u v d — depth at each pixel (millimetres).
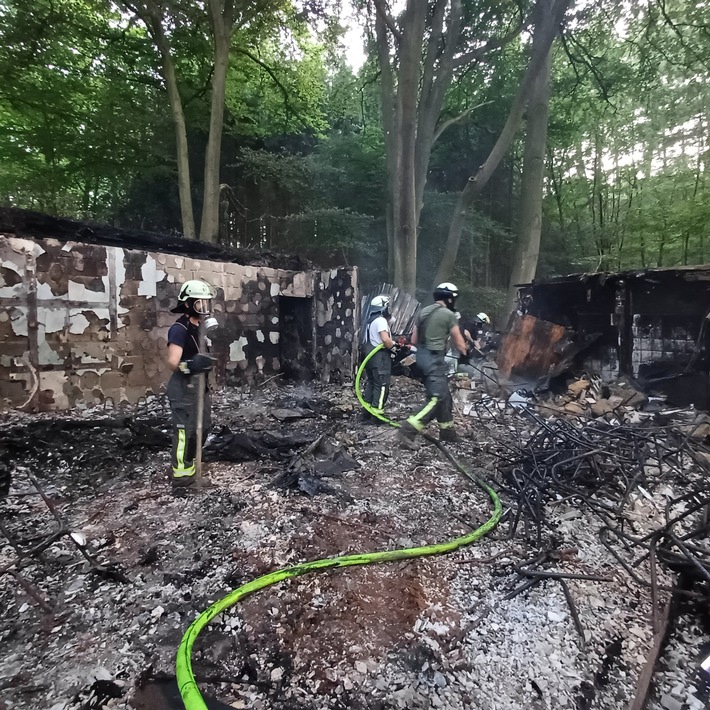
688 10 11977
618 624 2320
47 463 4094
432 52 11008
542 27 9953
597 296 7707
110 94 12648
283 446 4637
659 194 15633
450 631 2232
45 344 5523
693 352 6457
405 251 10500
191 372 3486
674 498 3605
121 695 1839
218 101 11516
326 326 8766
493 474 4043
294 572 2543
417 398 7238
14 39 10695
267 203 16234
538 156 12492
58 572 2605
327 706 1822
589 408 6281
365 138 15945
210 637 2135
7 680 1893
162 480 3820
